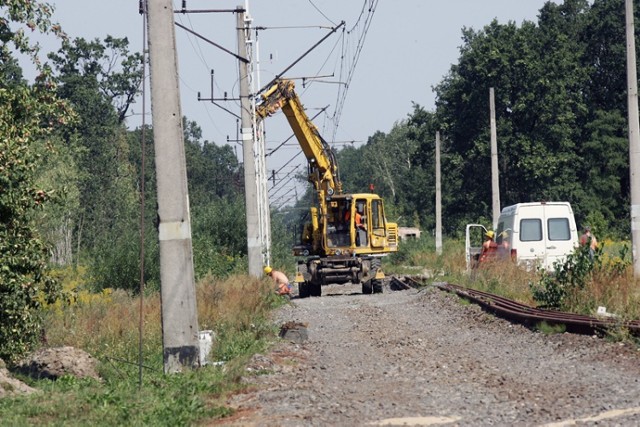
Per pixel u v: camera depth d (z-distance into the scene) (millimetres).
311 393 23297
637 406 19531
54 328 37188
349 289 81688
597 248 40500
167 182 29516
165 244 29531
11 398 23719
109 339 35625
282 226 110375
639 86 150875
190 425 20109
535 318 34625
